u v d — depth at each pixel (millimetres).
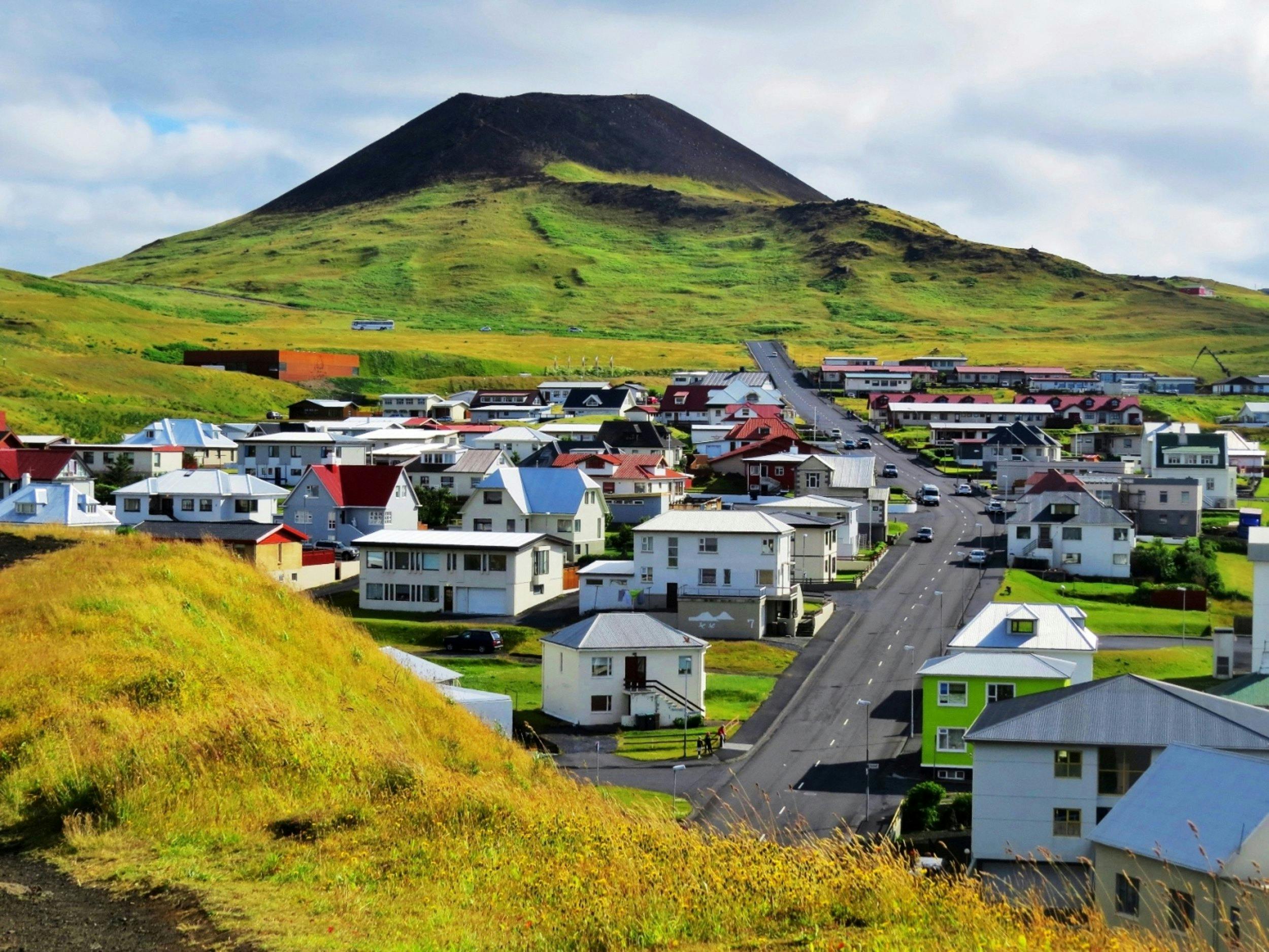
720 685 56250
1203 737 31500
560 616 68812
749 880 16312
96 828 17578
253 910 14789
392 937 14273
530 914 15531
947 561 83438
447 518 93062
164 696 22906
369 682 31172
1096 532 80562
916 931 14664
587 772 44125
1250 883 19078
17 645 24500
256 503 84250
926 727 44812
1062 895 25516
